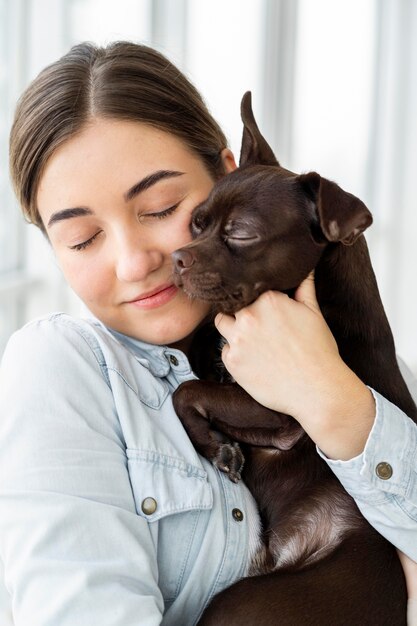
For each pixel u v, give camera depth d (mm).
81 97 1677
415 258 8320
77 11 4617
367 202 8445
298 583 1632
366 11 8094
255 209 1803
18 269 4617
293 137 7574
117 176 1665
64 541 1382
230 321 1789
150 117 1722
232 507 1692
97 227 1710
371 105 8336
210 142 1912
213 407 1822
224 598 1586
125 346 1821
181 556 1580
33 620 1332
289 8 7238
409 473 1652
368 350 1931
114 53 1813
